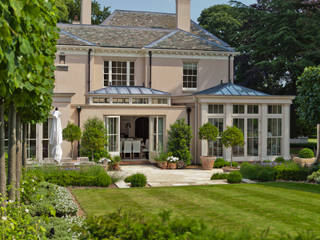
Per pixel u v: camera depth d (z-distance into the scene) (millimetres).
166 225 4234
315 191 12203
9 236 4574
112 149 20438
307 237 3887
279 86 34375
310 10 31578
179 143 20297
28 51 3352
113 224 4230
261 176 15125
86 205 9992
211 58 25484
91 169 14172
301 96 16828
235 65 36188
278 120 22016
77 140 18922
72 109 19750
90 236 4297
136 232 3973
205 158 19531
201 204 10070
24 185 8383
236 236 3693
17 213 5664
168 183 14969
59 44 22438
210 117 20984
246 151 21438
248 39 35188
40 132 18594
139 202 10375
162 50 24172
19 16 3146
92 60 23281
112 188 13078
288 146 22094
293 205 9938
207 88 25422
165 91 24594
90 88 23219
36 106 7906
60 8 32938
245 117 21422
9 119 6770
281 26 30422
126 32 26062
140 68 24516
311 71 16109
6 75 3512
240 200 10625
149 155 21516
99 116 20094
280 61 29484
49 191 9438
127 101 21250
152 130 21172
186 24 28109
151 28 27359
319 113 15914
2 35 3020
